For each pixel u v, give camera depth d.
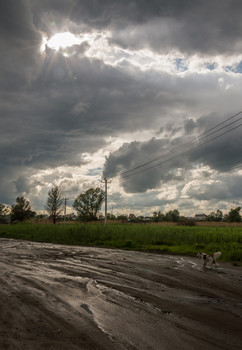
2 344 4.56
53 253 18.06
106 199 45.88
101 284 9.16
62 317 5.91
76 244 25.61
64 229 34.66
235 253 15.52
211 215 105.25
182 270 11.95
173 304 7.10
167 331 5.30
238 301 7.46
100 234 30.11
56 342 4.68
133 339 4.88
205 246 20.72
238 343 4.84
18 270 11.70
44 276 10.40
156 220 104.50
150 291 8.37
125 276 10.56
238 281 9.85
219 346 4.70
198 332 5.29
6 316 5.93
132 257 16.11
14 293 7.85
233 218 97.56
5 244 25.52
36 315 6.02
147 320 5.88
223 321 5.93
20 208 67.38
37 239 31.27
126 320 5.84
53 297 7.46
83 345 4.59
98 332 5.15
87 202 81.06
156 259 15.36
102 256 16.55
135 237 27.14
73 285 8.95
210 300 7.52
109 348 4.50
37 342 4.67
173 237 25.86
